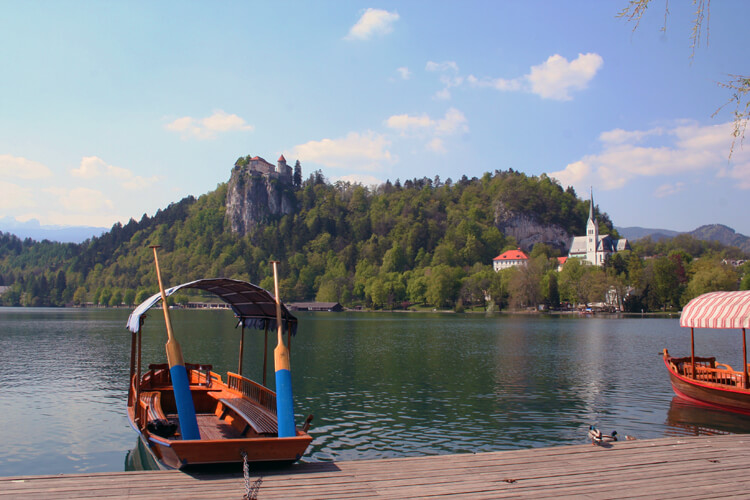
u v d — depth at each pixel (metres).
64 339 71.12
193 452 11.99
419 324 120.12
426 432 22.11
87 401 29.00
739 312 24.17
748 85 9.73
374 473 12.43
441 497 10.88
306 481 11.80
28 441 21.05
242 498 10.66
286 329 18.45
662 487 11.56
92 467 18.05
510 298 185.50
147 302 17.08
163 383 22.05
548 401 28.59
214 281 17.05
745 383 24.83
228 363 44.88
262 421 15.80
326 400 28.88
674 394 30.66
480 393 30.97
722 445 15.03
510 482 11.85
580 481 11.94
